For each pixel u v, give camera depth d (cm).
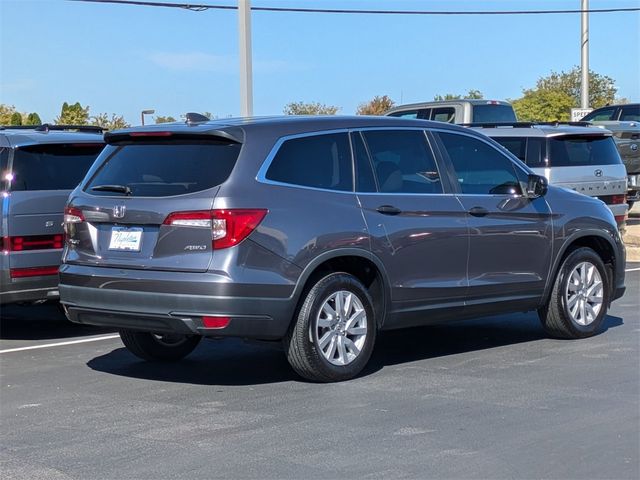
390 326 748
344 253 701
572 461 523
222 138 683
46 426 614
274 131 700
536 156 1313
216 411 641
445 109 1881
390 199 739
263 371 767
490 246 796
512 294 818
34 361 827
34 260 878
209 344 887
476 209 788
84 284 705
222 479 504
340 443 562
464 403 648
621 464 517
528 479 495
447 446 552
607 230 887
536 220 830
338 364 709
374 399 664
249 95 1716
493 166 823
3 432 602
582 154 1344
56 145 916
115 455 548
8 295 870
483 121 1861
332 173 718
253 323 662
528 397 662
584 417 608
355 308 718
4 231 863
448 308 775
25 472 522
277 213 673
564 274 852
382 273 728
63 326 1015
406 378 729
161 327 673
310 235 684
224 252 652
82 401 679
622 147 1895
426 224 753
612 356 798
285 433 585
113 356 841
